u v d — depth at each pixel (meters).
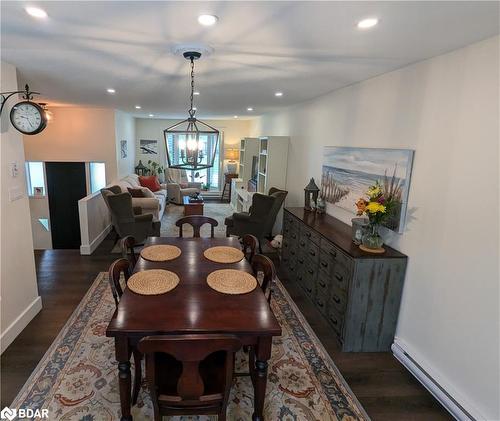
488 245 1.87
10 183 2.69
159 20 1.69
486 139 1.88
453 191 2.12
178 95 4.39
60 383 2.25
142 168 9.09
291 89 3.75
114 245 5.15
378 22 1.66
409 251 2.56
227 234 5.33
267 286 2.66
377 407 2.17
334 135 3.86
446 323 2.19
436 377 2.26
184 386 1.53
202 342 1.44
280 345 2.79
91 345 2.66
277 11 1.55
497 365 1.83
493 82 1.84
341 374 2.46
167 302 1.96
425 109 2.36
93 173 6.86
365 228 2.78
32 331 2.84
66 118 6.42
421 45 2.01
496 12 1.50
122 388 1.77
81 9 1.55
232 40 1.99
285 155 5.64
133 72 2.95
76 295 3.50
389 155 2.74
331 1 1.42
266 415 2.06
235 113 7.20
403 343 2.63
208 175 10.24
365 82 3.15
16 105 2.58
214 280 2.26
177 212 7.82
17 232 2.79
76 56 2.41
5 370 2.36
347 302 2.65
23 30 1.85
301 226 3.77
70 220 6.84
